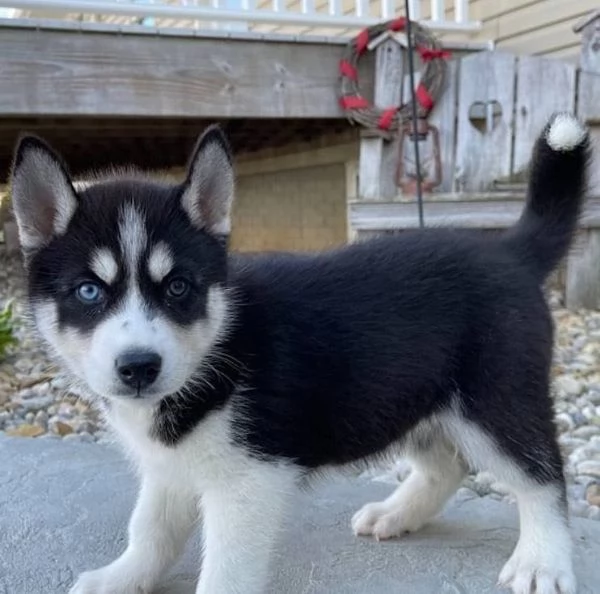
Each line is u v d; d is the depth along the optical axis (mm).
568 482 825
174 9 1521
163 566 617
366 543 684
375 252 633
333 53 1538
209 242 569
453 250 634
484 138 1523
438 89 1514
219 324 560
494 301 607
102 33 1371
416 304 603
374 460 646
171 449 558
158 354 507
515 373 600
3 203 2324
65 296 543
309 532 703
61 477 809
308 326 582
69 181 548
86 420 1038
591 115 1481
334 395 584
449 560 654
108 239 537
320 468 615
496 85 1508
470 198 1435
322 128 1763
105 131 1729
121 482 797
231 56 1467
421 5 2000
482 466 627
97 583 596
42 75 1345
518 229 670
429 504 695
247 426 552
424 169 1526
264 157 2125
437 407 625
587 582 615
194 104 1453
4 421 1061
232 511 560
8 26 1309
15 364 1287
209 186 573
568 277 1480
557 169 653
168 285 540
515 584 600
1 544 679
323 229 1946
